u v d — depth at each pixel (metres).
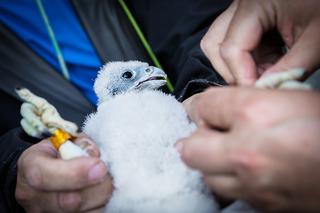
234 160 0.36
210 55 0.66
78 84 1.12
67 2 1.15
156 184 0.48
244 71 0.57
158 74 0.61
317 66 0.53
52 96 1.04
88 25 1.09
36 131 0.51
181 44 1.08
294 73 0.45
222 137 0.39
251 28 0.59
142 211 0.47
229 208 0.46
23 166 0.59
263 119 0.36
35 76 1.05
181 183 0.48
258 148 0.35
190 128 0.53
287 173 0.34
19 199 0.65
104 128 0.54
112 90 0.61
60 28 1.13
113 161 0.51
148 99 0.55
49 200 0.58
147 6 1.19
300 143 0.33
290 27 0.59
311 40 0.53
